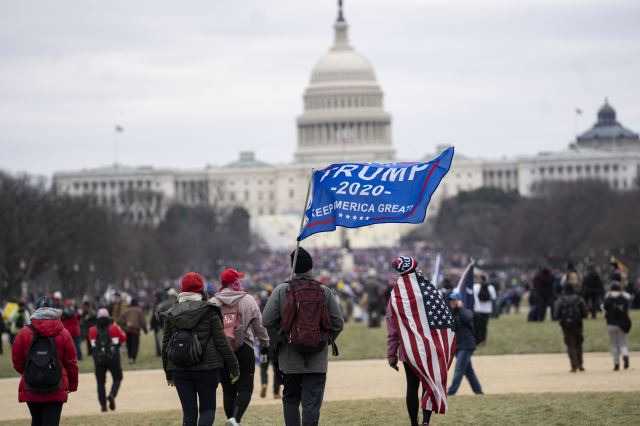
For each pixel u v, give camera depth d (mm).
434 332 72812
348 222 70438
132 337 145625
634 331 157875
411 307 72938
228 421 72125
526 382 111188
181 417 88688
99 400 101500
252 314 75438
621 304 116438
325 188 70875
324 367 68000
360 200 70438
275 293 68438
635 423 77812
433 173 70500
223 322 74938
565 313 116688
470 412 84312
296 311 67438
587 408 84375
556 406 85875
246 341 75500
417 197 70375
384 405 90938
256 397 110062
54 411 69250
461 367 99875
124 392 117375
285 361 67812
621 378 110500
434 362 72562
